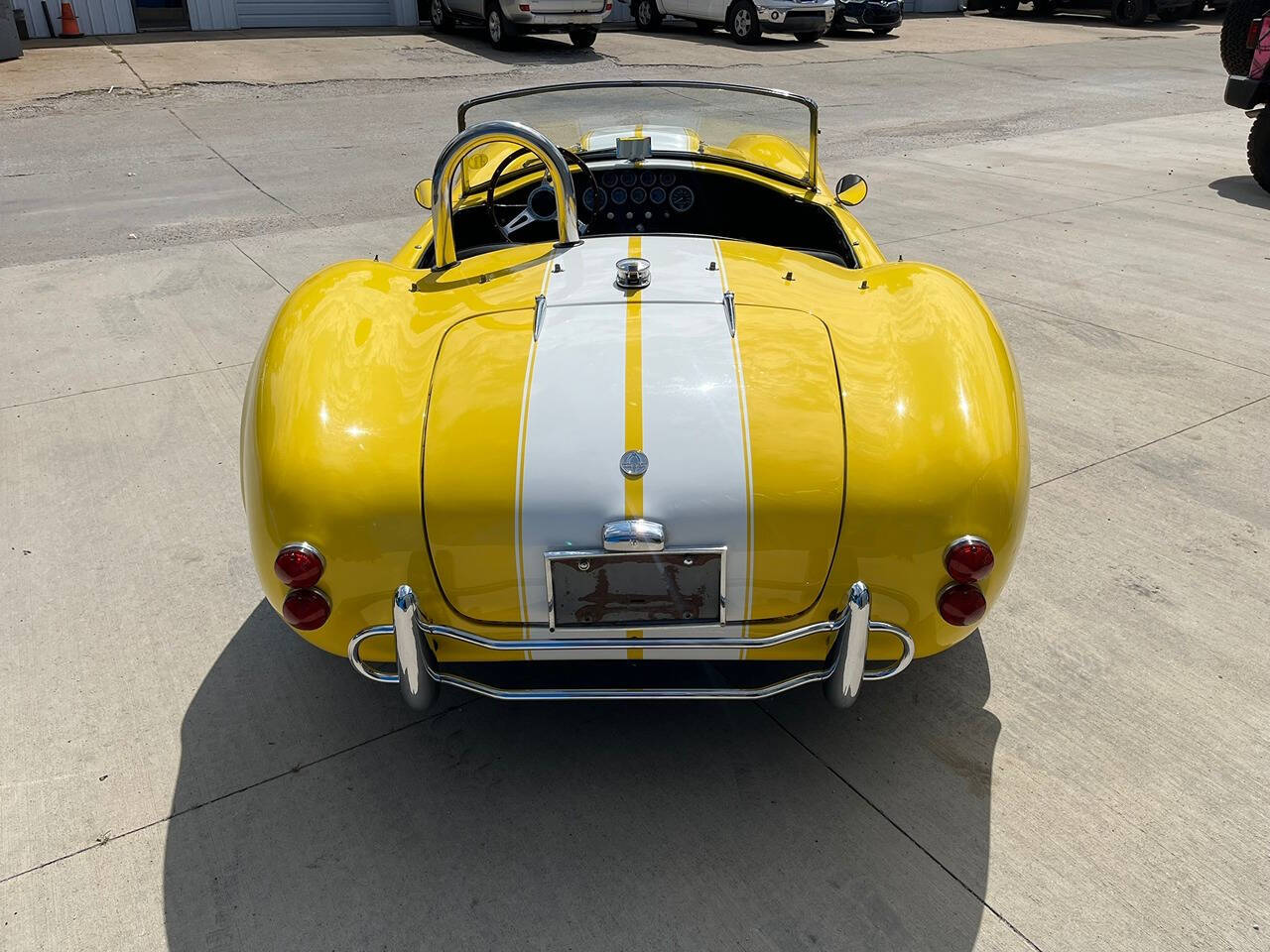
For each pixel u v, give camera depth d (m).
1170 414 4.23
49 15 15.98
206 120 10.59
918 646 2.08
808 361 2.16
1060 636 2.87
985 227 7.02
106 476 3.73
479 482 1.94
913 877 2.14
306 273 5.89
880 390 2.09
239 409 4.25
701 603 1.98
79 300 5.48
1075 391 4.45
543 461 1.95
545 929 2.03
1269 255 6.46
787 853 2.20
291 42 15.96
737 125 3.56
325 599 2.00
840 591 1.99
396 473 1.96
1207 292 5.74
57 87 12.04
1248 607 2.99
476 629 2.03
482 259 2.78
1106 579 3.12
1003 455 1.99
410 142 9.69
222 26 17.30
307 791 2.37
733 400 2.04
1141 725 2.54
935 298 2.37
